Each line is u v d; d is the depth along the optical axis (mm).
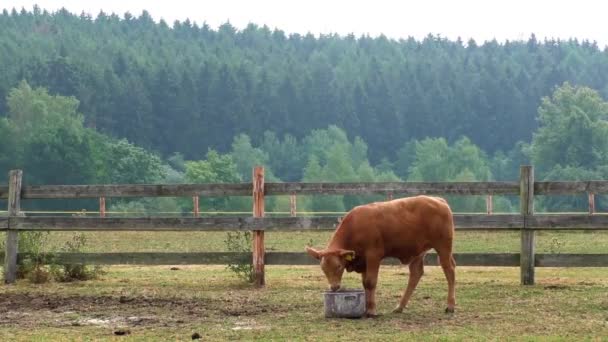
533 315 13641
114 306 14953
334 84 133250
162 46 165375
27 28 184000
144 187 17844
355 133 126938
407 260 13828
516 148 114188
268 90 129500
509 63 153875
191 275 19406
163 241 28641
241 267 17750
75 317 13914
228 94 124438
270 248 25500
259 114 125938
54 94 118250
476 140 129500
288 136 113938
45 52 150000
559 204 71188
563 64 154375
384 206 13688
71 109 105062
